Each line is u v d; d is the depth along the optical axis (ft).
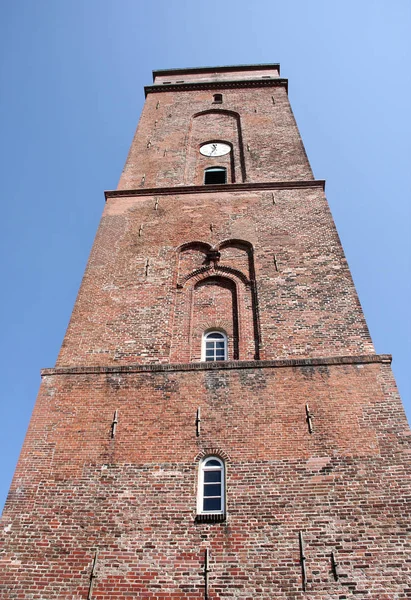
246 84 111.34
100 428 49.34
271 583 39.11
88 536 42.50
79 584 40.09
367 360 52.39
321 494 43.50
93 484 45.55
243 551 40.86
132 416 50.03
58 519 43.57
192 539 41.78
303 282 61.82
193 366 53.42
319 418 48.39
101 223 73.46
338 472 44.70
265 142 89.35
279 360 53.11
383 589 38.42
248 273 64.34
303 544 40.88
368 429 47.26
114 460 46.98
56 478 46.11
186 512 43.37
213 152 90.53
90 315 60.44
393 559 39.73
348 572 39.29
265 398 50.26
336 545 40.68
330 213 71.36
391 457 45.29
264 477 44.83
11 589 40.06
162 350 56.44
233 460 46.11
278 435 47.44
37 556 41.65
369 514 42.14
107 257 67.82
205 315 60.39
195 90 111.34
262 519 42.45
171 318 59.77
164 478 45.52
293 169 81.82
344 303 58.95
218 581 39.47
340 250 65.57
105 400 51.49
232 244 68.39
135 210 75.36
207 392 51.21
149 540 41.96
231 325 59.21
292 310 58.70
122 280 64.49
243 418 48.91
